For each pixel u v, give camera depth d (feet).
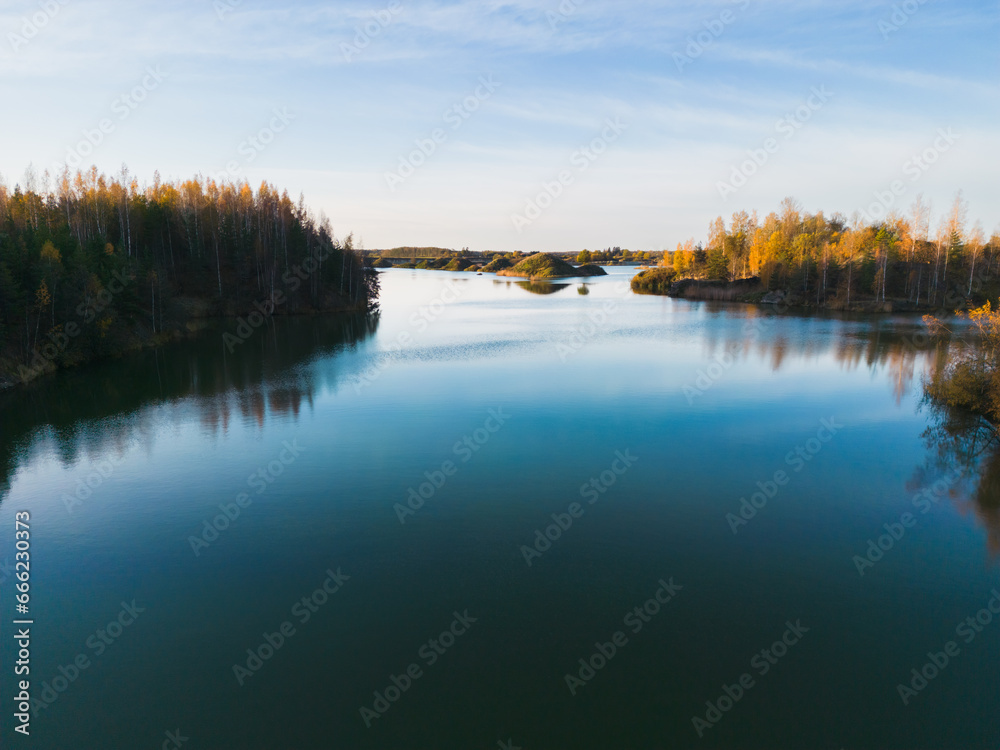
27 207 197.57
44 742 34.35
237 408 107.45
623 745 33.45
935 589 49.42
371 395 114.52
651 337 189.16
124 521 62.90
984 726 35.01
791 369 135.23
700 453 80.38
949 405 102.58
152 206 250.98
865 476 72.84
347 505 65.77
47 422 100.58
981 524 60.80
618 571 52.08
